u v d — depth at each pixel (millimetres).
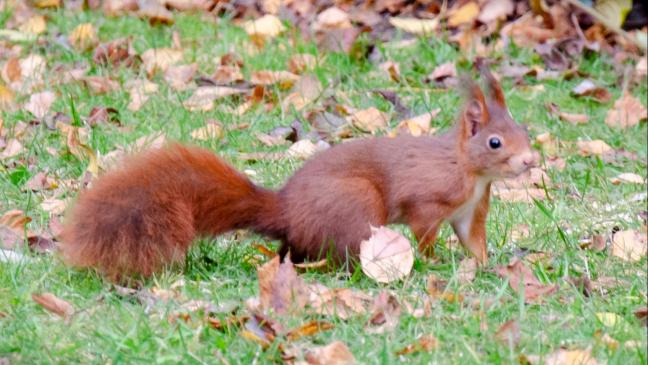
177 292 8000
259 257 8859
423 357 6996
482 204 8727
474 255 8867
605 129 12875
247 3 16328
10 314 7570
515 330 7293
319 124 12422
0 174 10562
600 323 7578
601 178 11328
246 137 12000
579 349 7141
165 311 7652
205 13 16062
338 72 13812
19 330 7336
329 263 8500
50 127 11898
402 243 8391
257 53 14484
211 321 7445
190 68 13594
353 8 16203
